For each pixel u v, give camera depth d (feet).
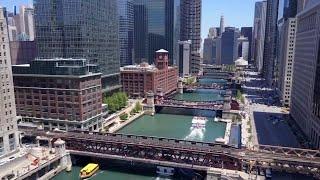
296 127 577.02
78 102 527.81
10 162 380.17
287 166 357.41
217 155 374.84
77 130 501.56
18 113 576.20
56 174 410.11
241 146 430.20
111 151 427.74
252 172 354.74
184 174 402.93
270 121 626.23
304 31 568.00
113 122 646.74
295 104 615.57
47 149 445.78
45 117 558.56
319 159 355.36
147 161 399.24
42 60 540.11
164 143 413.80
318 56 450.71
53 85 539.70
